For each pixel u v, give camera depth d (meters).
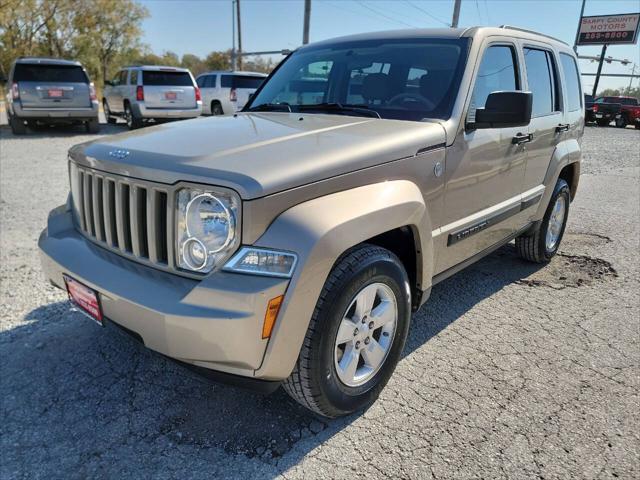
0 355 2.94
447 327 3.43
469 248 3.28
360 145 2.34
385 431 2.38
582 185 8.90
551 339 3.29
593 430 2.40
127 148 2.33
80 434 2.33
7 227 5.20
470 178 3.06
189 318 1.88
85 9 36.47
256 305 1.86
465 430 2.39
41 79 12.72
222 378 2.05
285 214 1.97
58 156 9.82
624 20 38.44
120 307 2.09
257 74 17.94
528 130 3.66
